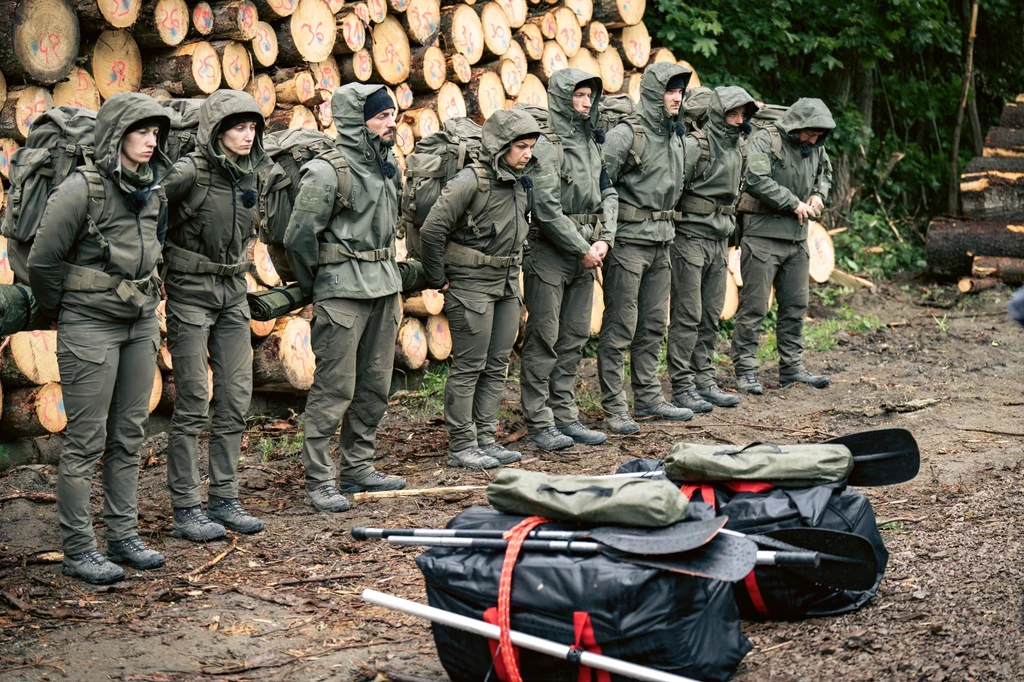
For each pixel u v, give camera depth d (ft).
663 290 24.50
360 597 14.61
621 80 33.19
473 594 11.09
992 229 37.76
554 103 21.62
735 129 24.77
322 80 25.04
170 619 13.96
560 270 22.06
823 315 35.42
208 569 15.72
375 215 18.48
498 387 21.83
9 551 16.30
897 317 35.32
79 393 14.87
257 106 16.38
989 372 28.50
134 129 14.44
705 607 11.12
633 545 10.75
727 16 39.19
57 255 14.32
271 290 18.47
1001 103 50.98
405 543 11.59
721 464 13.21
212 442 17.57
